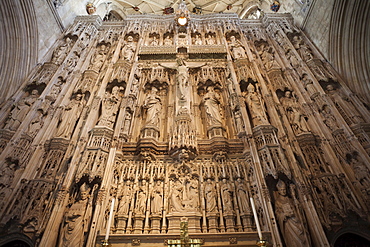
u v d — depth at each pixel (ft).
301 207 19.19
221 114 29.43
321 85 29.84
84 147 22.93
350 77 29.45
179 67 33.17
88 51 36.63
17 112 25.14
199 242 14.19
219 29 41.78
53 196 19.88
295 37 37.04
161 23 44.19
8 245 17.89
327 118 25.52
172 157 23.98
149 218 19.66
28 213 18.47
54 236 17.44
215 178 22.08
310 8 36.35
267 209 18.86
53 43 35.78
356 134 23.30
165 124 28.43
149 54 35.99
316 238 17.40
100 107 27.73
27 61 30.32
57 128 25.72
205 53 36.04
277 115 26.32
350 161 22.02
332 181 20.44
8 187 19.72
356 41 30.12
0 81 27.45
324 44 33.65
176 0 61.00
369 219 18.02
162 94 32.17
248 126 24.91
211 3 61.31
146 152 23.45
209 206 20.15
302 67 31.55
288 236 17.98
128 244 17.57
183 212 19.66
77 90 29.55
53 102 27.73
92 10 46.37
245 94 30.22
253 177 21.59
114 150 22.97
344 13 30.73
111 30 42.19
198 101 31.55
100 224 18.22
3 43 29.19
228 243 17.71
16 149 21.91
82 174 20.22
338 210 18.58
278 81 31.01
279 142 23.75
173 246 14.38
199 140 24.95
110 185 20.67
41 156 22.70
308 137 23.89
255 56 36.70
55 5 36.55
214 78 32.81
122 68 32.68
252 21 43.70
